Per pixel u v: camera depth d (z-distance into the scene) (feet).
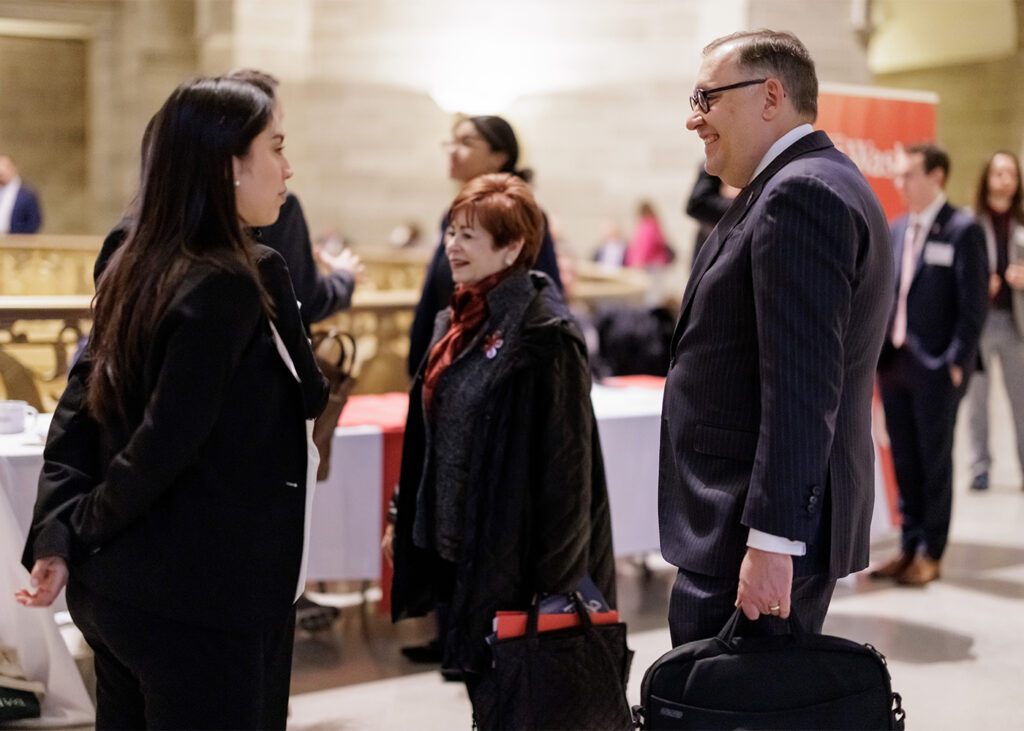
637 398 14.17
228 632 5.87
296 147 39.42
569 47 37.27
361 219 39.70
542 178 37.96
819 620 6.85
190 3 40.14
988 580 14.78
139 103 40.40
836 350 6.07
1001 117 34.47
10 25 41.24
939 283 14.39
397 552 9.32
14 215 30.19
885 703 6.50
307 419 6.18
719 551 6.57
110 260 6.11
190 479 5.76
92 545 5.81
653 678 6.40
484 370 8.87
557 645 7.84
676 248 36.47
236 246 5.83
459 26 38.24
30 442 10.02
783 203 6.21
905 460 14.74
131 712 6.33
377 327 15.49
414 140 39.14
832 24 30.14
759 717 6.30
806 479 6.02
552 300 8.94
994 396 28.27
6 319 11.61
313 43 39.29
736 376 6.60
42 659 9.68
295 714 10.09
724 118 6.82
